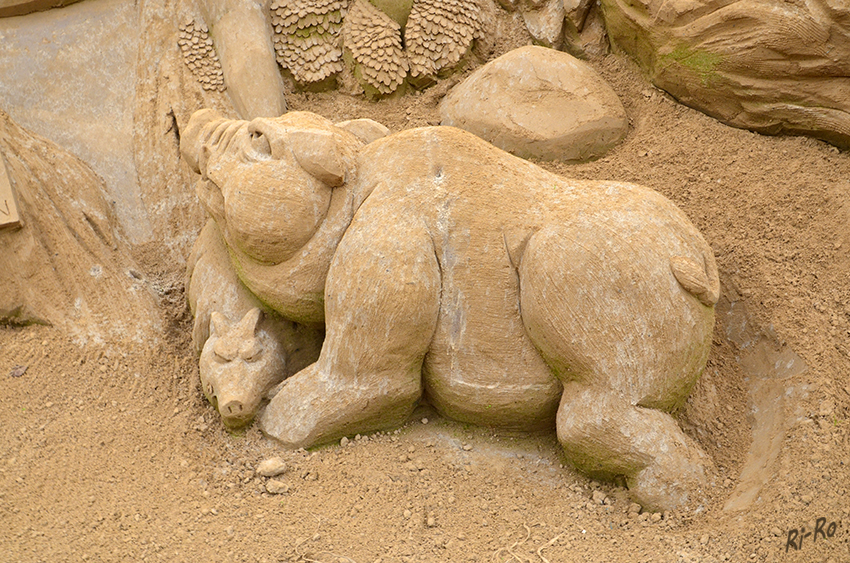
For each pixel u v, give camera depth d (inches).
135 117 170.1
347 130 136.0
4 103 167.3
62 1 175.6
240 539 109.0
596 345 112.0
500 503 115.4
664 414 114.0
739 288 132.5
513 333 118.6
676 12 151.0
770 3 138.8
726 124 155.4
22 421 128.3
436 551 107.3
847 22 132.8
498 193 120.9
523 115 158.2
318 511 113.9
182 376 139.6
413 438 126.3
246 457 123.3
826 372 119.4
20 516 111.0
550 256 113.3
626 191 120.4
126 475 118.9
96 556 104.9
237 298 134.4
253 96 167.6
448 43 175.2
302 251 125.0
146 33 175.9
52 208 149.3
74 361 139.3
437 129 125.6
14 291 144.2
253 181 123.1
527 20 180.5
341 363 121.3
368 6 178.1
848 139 141.9
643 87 167.0
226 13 173.8
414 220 119.4
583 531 110.7
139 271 155.5
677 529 109.7
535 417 122.3
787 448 113.7
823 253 132.5
